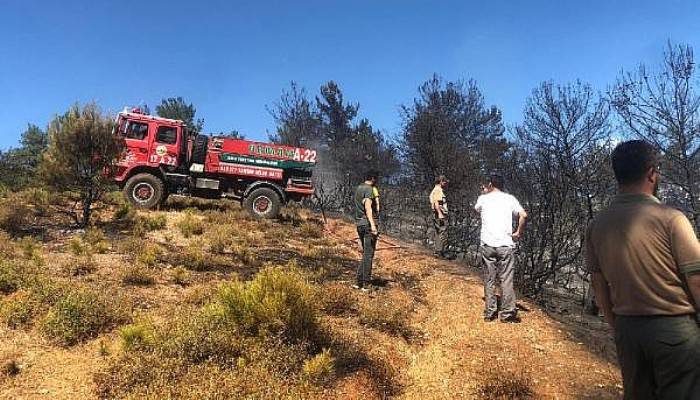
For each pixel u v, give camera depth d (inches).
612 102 491.8
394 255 455.8
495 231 264.7
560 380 201.0
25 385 175.2
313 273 330.6
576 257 476.1
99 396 169.0
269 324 195.6
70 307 219.5
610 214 112.4
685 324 100.9
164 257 352.8
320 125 1165.7
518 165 538.9
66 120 451.5
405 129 719.7
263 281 211.2
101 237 402.0
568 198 491.2
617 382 201.3
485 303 271.3
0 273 262.1
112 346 205.5
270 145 621.3
